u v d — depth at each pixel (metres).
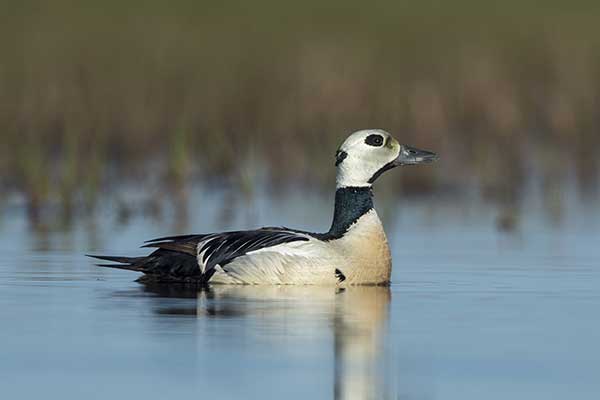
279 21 33.94
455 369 9.54
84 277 13.91
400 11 34.84
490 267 14.87
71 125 25.53
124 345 10.23
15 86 28.12
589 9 34.53
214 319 11.34
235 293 12.83
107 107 27.53
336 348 10.18
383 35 32.81
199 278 13.45
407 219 19.78
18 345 10.25
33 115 26.80
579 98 28.42
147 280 13.66
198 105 28.00
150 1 35.03
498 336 10.69
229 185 23.80
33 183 20.83
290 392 8.88
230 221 19.22
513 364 9.69
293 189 23.59
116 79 29.03
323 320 11.34
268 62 30.47
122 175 24.08
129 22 33.41
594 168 25.42
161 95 28.44
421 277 14.11
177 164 22.03
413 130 26.70
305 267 13.32
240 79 29.28
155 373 9.36
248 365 9.60
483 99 27.94
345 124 26.67
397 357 9.91
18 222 19.27
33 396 8.77
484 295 12.85
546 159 26.09
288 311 11.77
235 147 26.11
